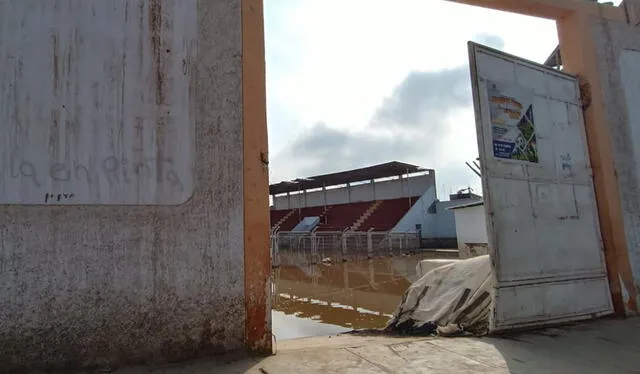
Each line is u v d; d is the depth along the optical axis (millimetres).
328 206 37375
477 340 3689
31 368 2650
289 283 13297
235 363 2895
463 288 4594
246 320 3127
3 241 2689
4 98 2797
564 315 4328
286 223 37969
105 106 2996
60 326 2725
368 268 17500
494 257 4020
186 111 3186
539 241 4367
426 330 4367
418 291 5113
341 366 2873
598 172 5016
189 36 3277
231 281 3125
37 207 2773
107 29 3070
